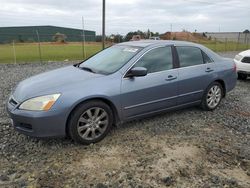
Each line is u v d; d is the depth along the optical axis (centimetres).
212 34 4834
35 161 409
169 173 384
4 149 441
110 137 491
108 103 477
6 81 998
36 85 461
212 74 621
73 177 371
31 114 418
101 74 493
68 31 6806
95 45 3600
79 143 457
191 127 546
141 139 486
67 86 448
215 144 474
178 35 3809
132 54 524
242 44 3881
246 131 538
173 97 558
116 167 396
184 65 579
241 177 381
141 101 509
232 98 779
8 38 4241
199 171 391
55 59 2000
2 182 358
